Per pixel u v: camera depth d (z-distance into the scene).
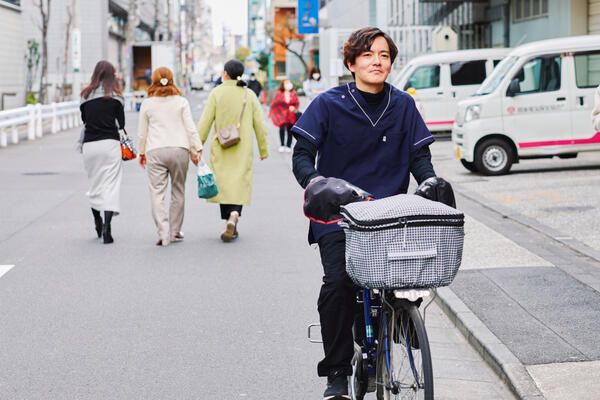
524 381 5.07
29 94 46.28
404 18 37.25
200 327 6.62
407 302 3.95
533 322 6.30
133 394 5.13
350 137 4.41
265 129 10.66
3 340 6.29
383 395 4.25
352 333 4.36
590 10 24.89
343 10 56.88
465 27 34.28
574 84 16.59
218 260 9.23
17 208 13.16
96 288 7.94
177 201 10.38
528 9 28.64
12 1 45.09
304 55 79.94
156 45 55.53
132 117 42.62
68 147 25.19
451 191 4.10
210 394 5.14
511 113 16.59
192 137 10.20
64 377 5.46
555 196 13.25
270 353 5.96
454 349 6.07
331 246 4.36
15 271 8.70
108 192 10.24
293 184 16.12
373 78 4.34
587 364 5.32
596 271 8.05
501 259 8.64
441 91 25.42
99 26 61.75
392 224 3.64
